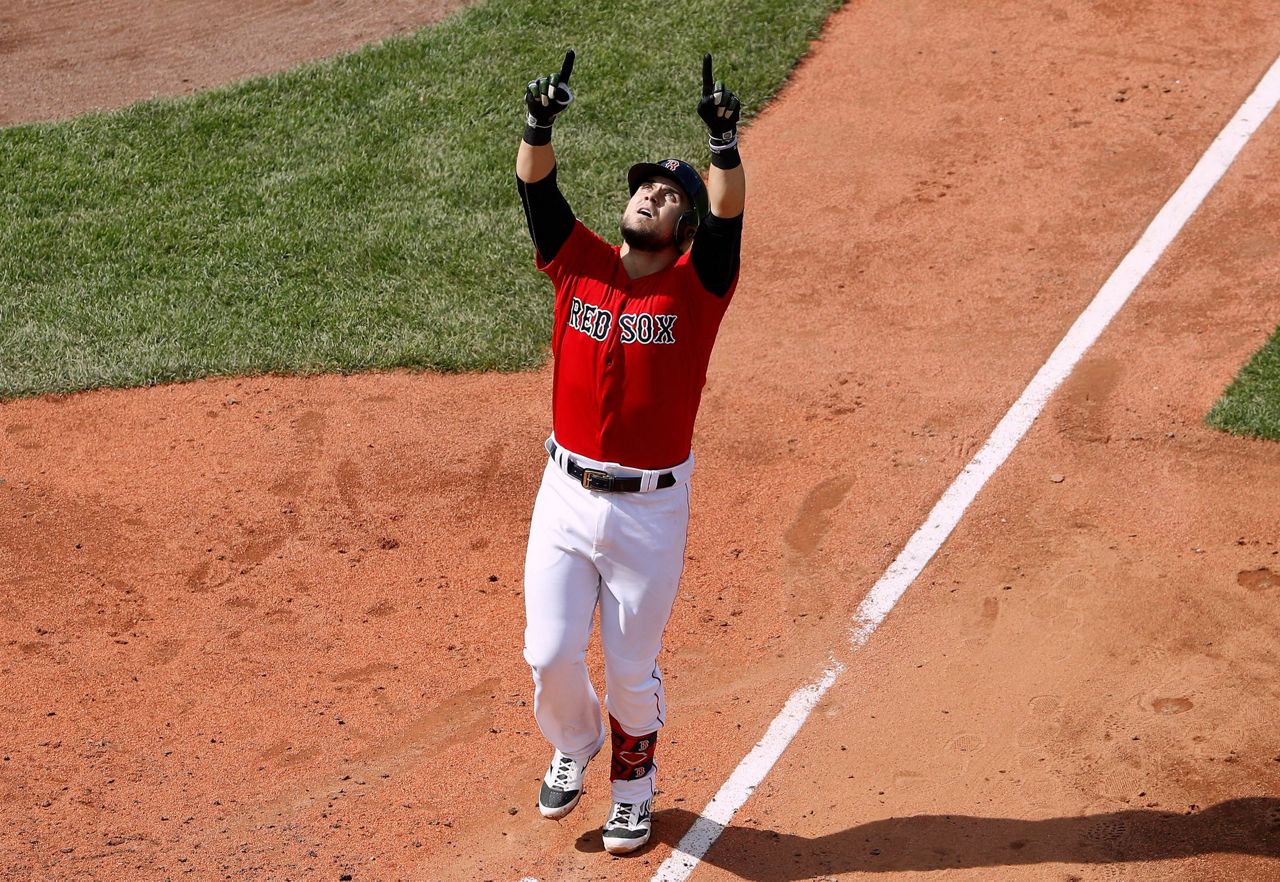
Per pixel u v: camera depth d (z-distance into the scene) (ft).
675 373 51.44
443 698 69.92
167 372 98.32
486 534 82.69
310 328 102.68
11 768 65.05
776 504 83.97
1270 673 67.15
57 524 83.76
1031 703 66.64
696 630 74.08
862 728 66.13
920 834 59.11
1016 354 96.27
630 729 56.95
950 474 85.10
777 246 110.93
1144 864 56.39
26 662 72.49
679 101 127.44
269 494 86.43
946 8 141.38
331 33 142.92
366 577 79.25
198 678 71.56
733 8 140.77
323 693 70.44
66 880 58.18
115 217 115.03
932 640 71.92
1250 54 130.52
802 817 60.75
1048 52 133.08
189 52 141.18
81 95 133.90
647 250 51.49
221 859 59.62
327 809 62.59
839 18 140.67
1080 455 85.87
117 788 64.03
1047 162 117.91
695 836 59.77
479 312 104.01
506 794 63.26
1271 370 91.66
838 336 100.12
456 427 92.63
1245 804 59.06
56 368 98.63
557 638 54.03
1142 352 95.20
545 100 50.44
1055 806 60.03
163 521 84.12
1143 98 125.18
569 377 52.26
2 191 118.11
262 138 124.98
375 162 121.19
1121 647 69.92
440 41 137.90
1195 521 79.10
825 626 73.67
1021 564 77.00
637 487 52.21
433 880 58.18
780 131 125.29
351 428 92.73
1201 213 109.81
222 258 110.11
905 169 119.03
